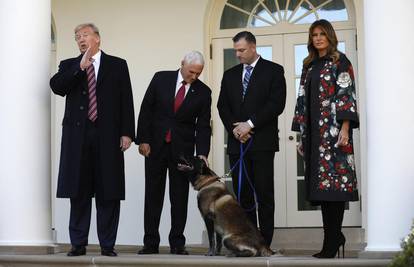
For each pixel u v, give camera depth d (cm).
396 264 495
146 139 667
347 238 789
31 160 629
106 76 618
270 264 539
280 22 853
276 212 830
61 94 617
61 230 868
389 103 561
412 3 565
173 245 661
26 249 616
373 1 570
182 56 861
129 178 859
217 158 852
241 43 652
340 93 569
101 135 611
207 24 865
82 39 613
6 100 631
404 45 562
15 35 635
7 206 623
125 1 877
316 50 593
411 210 552
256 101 653
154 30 869
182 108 662
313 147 577
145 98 675
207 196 614
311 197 573
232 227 602
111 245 611
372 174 565
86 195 612
